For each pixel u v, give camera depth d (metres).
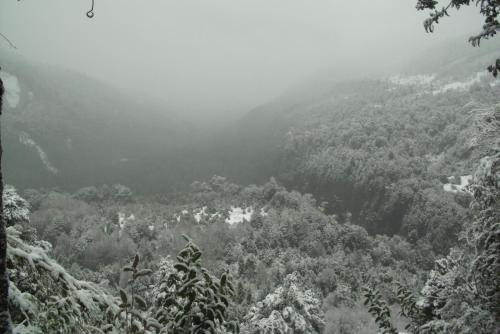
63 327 3.27
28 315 3.15
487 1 4.67
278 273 81.06
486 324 6.49
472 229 7.46
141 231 107.94
